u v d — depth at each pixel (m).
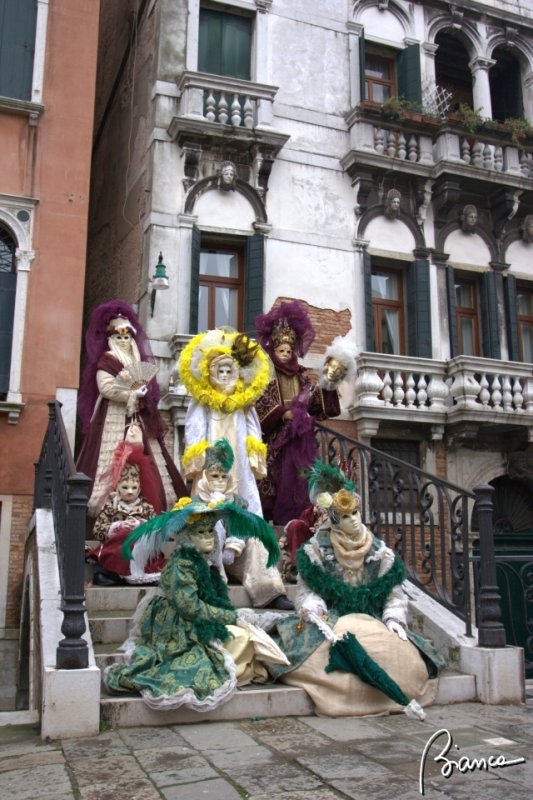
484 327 13.52
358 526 5.14
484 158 13.48
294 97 12.90
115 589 5.68
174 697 4.20
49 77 11.08
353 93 13.37
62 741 3.96
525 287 14.24
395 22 14.16
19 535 9.69
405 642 4.83
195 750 3.76
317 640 4.74
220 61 12.79
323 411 7.75
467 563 5.75
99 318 7.54
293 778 3.31
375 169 12.84
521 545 12.70
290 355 8.06
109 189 14.69
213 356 6.89
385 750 3.79
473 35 14.61
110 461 6.75
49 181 10.74
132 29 14.27
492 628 5.29
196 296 11.51
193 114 11.80
